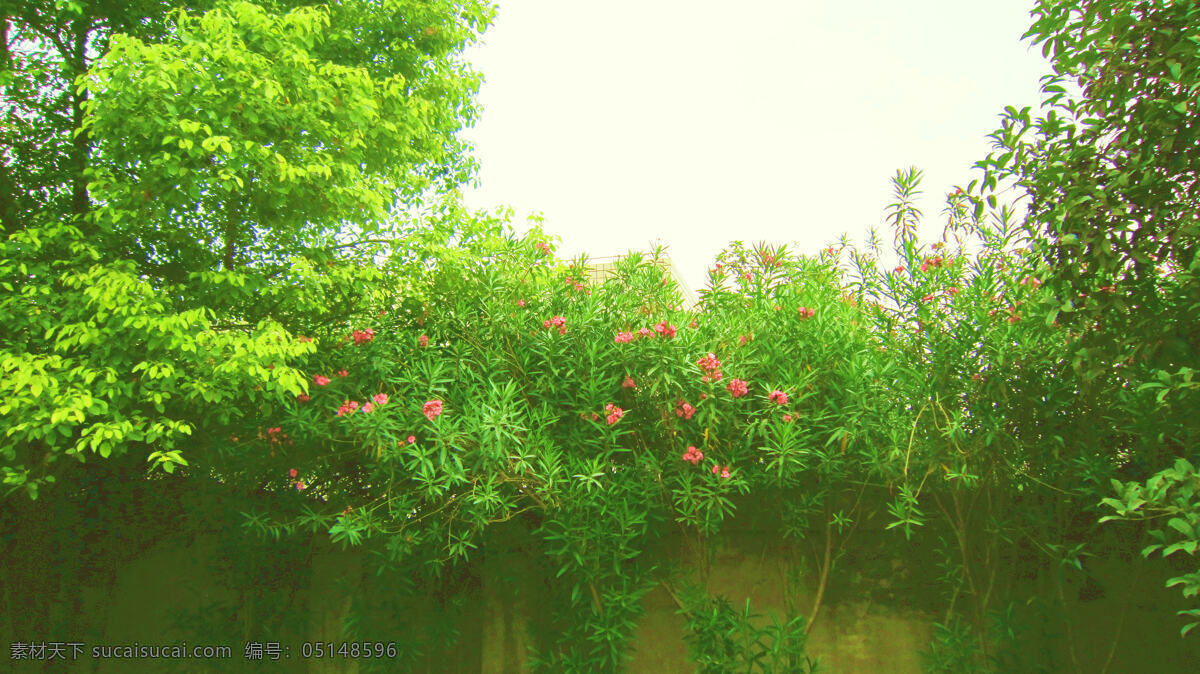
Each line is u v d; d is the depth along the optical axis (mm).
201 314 4488
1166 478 2770
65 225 4809
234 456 5426
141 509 6422
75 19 5379
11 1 5039
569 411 5070
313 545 6195
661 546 5574
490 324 5324
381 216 5230
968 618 5102
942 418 4598
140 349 4680
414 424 4727
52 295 4551
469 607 6012
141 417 4559
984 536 5031
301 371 5004
